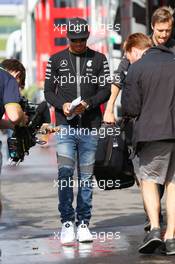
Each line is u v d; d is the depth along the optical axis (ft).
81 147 43.93
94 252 40.86
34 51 246.88
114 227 48.29
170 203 40.37
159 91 39.63
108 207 57.11
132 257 39.40
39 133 41.29
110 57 110.93
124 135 44.11
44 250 41.68
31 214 54.95
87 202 44.06
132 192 65.87
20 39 293.23
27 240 44.80
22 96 41.39
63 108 42.93
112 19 119.34
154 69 39.60
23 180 77.87
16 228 49.16
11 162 39.40
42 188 70.74
